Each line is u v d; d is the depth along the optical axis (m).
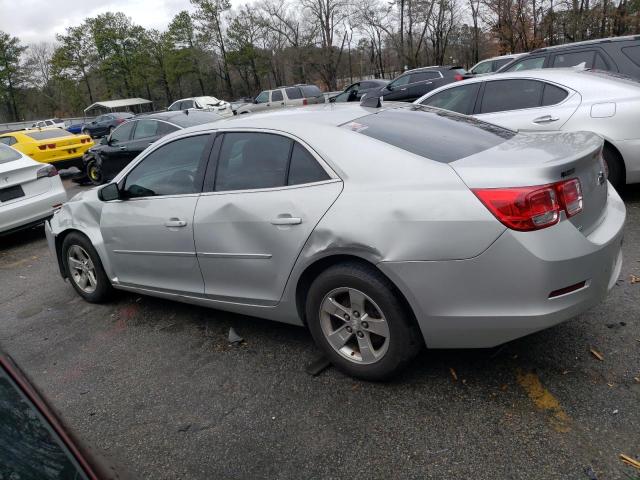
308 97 22.66
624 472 2.12
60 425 1.27
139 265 3.99
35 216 7.13
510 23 34.16
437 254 2.46
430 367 3.00
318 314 2.96
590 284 2.47
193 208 3.46
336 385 2.96
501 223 2.35
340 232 2.68
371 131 2.99
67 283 5.41
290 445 2.53
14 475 1.10
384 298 2.65
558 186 2.40
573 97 5.38
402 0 47.03
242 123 3.40
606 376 2.73
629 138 5.06
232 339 3.63
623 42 6.49
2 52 74.44
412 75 17.00
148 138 10.57
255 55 59.97
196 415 2.86
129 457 2.59
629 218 5.18
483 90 6.08
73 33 69.50
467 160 2.67
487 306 2.45
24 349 3.97
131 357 3.62
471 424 2.51
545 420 2.47
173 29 62.28
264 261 3.11
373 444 2.46
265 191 3.09
